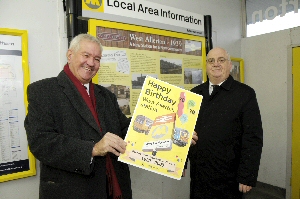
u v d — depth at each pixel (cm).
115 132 114
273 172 278
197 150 155
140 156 98
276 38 271
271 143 280
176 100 109
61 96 101
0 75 137
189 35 226
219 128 150
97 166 100
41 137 90
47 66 156
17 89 143
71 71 111
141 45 192
